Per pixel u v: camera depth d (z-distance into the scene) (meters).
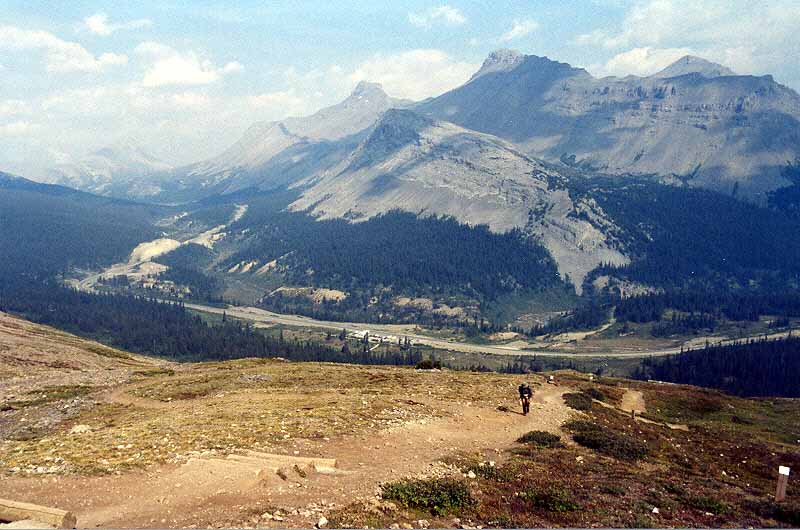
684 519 26.83
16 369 82.81
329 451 32.28
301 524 20.89
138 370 88.44
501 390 60.59
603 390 77.62
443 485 26.50
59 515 20.06
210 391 63.38
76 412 54.88
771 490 36.03
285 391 59.66
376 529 21.28
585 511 26.33
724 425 68.25
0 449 34.59
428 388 60.28
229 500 22.81
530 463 34.00
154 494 23.67
